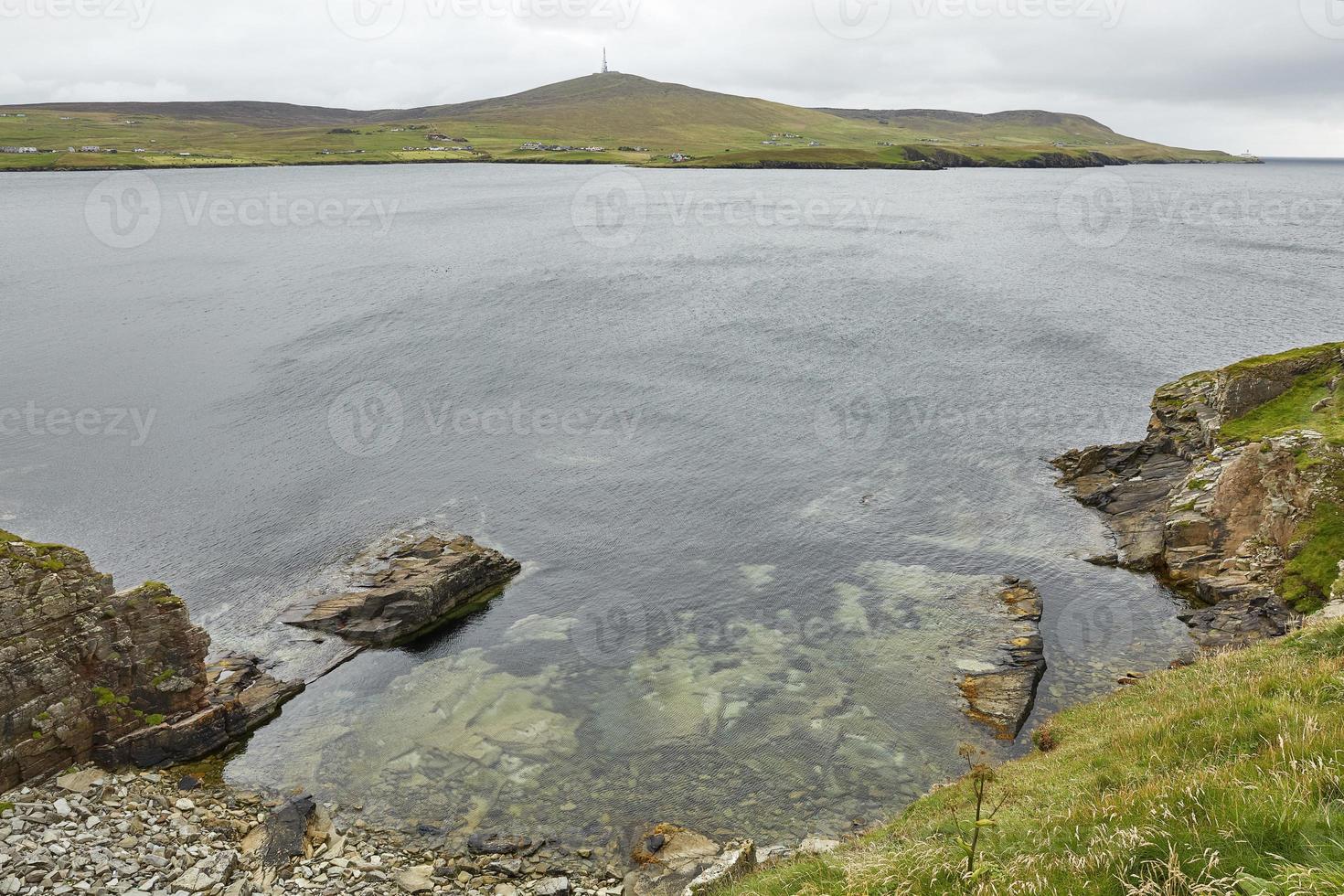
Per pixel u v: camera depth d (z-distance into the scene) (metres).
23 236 166.75
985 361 80.44
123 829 24.09
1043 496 50.88
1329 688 16.59
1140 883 10.05
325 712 31.75
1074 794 16.03
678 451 58.72
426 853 24.31
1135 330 91.81
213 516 49.12
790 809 26.09
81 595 27.36
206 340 89.94
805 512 48.94
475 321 98.81
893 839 17.36
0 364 80.81
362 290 117.25
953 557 43.44
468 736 30.12
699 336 91.06
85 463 57.22
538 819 25.83
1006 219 197.25
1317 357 47.69
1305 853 9.38
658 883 22.47
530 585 41.38
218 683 32.47
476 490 52.56
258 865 23.25
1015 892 11.10
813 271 129.88
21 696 25.66
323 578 41.31
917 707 31.20
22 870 21.61
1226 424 47.59
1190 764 15.23
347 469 55.94
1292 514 38.31
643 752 29.00
